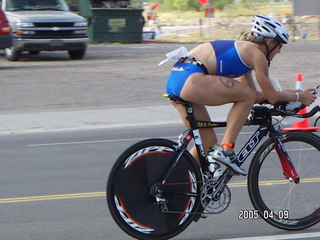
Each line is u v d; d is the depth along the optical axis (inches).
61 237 662.5
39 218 733.9
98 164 1028.5
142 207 622.5
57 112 1572.3
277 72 2170.3
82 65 2367.1
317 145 667.4
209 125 633.0
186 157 629.3
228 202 644.7
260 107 645.3
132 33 3243.1
